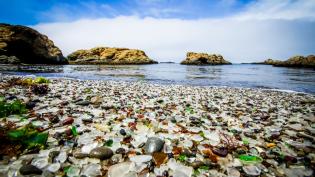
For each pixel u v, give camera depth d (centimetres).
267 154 26
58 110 41
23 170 19
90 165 21
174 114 45
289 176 21
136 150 25
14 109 37
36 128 30
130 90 83
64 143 26
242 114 49
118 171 20
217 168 22
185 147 27
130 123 35
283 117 47
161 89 92
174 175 20
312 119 46
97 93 70
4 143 23
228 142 30
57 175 19
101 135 29
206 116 44
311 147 29
